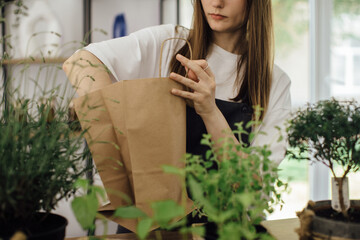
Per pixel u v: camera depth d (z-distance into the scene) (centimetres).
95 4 278
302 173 322
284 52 317
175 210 63
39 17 268
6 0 243
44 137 82
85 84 118
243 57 150
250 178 80
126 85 101
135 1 282
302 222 88
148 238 99
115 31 281
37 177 79
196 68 115
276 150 135
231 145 82
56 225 84
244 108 144
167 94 105
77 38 275
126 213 74
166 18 286
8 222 79
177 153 105
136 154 101
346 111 92
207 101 117
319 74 321
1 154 76
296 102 321
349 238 81
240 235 75
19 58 255
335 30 320
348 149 91
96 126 102
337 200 92
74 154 91
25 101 87
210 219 83
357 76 325
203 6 138
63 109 90
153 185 101
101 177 104
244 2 139
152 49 151
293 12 316
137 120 101
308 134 90
